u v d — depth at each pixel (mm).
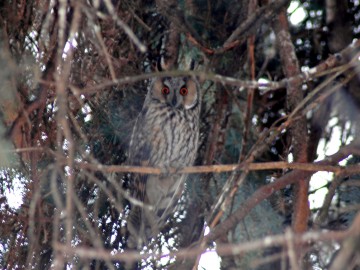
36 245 8273
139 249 8781
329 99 8953
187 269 7770
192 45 9281
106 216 9078
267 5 8000
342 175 7691
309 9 9461
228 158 8961
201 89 9578
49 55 8109
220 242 8516
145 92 9641
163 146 9344
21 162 8500
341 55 7148
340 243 7164
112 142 9297
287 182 7438
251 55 8211
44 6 8227
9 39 8445
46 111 8484
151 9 9312
